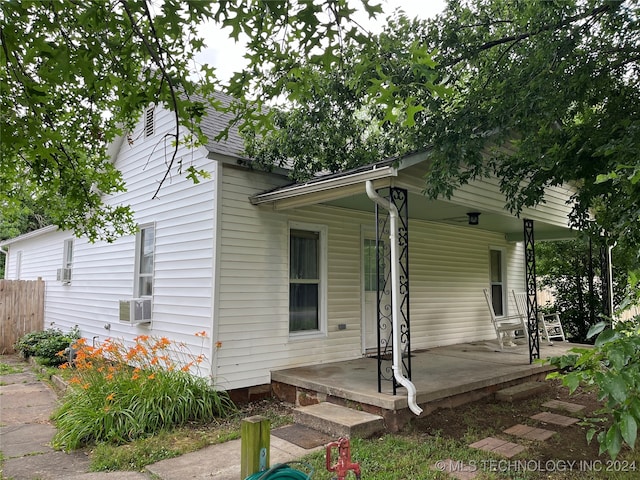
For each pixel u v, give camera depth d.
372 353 7.62
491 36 5.77
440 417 5.16
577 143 4.97
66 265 11.12
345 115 6.56
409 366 5.02
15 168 3.86
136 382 5.32
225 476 3.75
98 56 2.37
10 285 11.52
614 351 1.73
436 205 6.70
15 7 1.91
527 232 7.99
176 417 5.10
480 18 5.52
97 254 9.29
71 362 8.11
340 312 7.23
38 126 2.23
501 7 5.51
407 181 5.21
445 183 4.87
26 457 4.33
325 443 4.42
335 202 6.86
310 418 4.89
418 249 8.65
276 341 6.39
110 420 4.72
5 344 11.23
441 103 5.30
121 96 2.68
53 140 2.39
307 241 7.02
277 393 6.16
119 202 8.36
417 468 3.83
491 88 5.19
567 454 4.20
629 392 1.71
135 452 4.29
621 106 5.05
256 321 6.20
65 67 2.22
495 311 10.50
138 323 7.46
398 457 4.05
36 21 2.12
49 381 7.75
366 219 7.75
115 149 8.45
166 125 7.20
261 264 6.33
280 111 6.51
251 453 2.28
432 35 5.49
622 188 4.38
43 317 12.07
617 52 4.97
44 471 3.97
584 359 1.83
